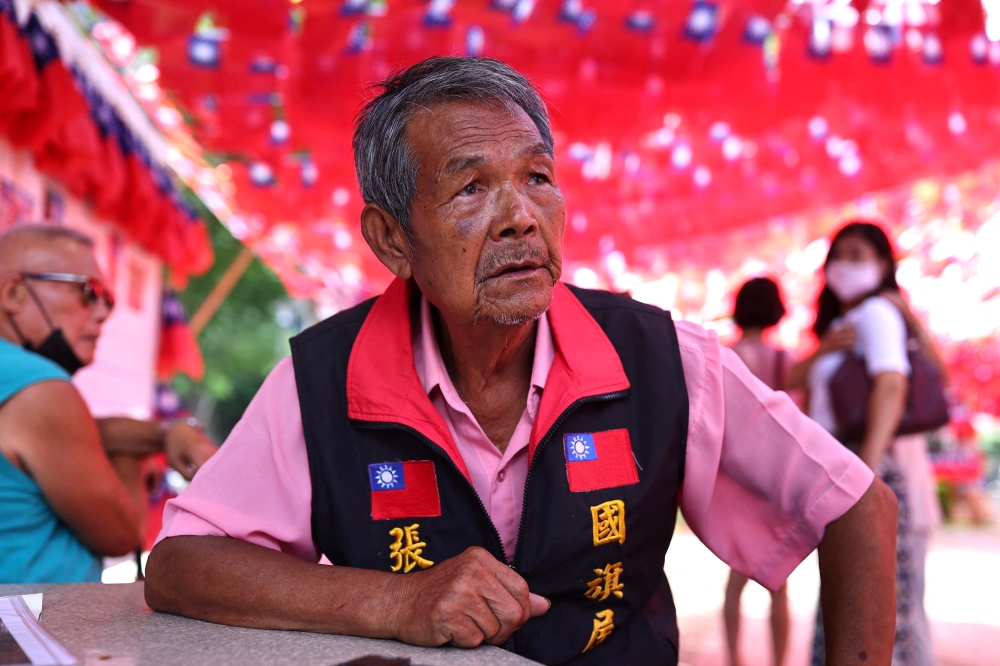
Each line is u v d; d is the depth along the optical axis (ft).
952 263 30.30
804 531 4.45
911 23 11.89
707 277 31.71
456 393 4.46
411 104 4.22
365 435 4.38
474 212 4.08
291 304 74.08
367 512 4.29
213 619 3.81
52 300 6.97
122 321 18.10
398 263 4.56
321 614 3.57
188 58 10.75
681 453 4.45
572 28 10.89
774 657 12.03
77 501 6.11
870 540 4.30
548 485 4.18
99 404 16.94
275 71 11.21
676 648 4.70
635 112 12.68
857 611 4.28
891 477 9.38
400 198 4.28
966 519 49.16
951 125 15.11
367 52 11.12
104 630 3.65
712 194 19.54
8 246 7.06
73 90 11.08
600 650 4.36
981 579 24.48
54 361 7.06
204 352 69.15
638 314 4.67
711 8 11.07
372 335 4.57
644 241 21.65
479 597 3.32
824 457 4.37
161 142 17.71
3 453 5.93
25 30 10.41
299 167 15.61
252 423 4.58
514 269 4.13
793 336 32.17
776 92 12.57
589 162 17.48
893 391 9.21
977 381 48.67
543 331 4.48
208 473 4.48
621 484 4.26
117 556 6.59
